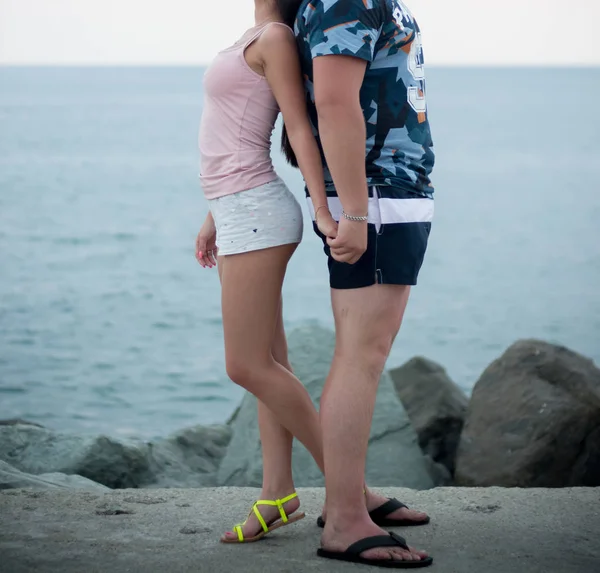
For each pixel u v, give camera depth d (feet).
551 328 51.93
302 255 71.82
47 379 40.14
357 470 8.76
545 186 131.44
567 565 8.73
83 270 68.03
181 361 43.55
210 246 10.58
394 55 8.60
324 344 19.84
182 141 251.39
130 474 17.60
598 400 18.07
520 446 18.03
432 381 22.34
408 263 8.71
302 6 8.62
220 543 9.34
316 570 8.50
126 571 8.48
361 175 8.29
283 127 9.45
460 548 9.21
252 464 17.88
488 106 476.54
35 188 128.77
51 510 10.43
